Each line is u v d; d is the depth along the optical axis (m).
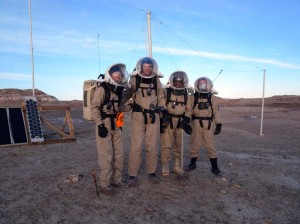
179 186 5.77
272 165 7.82
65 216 4.45
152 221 4.41
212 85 6.41
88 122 17.17
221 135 13.27
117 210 4.68
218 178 6.35
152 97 5.54
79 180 5.96
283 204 5.25
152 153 5.67
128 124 16.58
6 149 9.02
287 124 19.41
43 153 8.55
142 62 5.41
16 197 5.12
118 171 5.48
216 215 4.70
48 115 21.34
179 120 6.04
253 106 44.72
